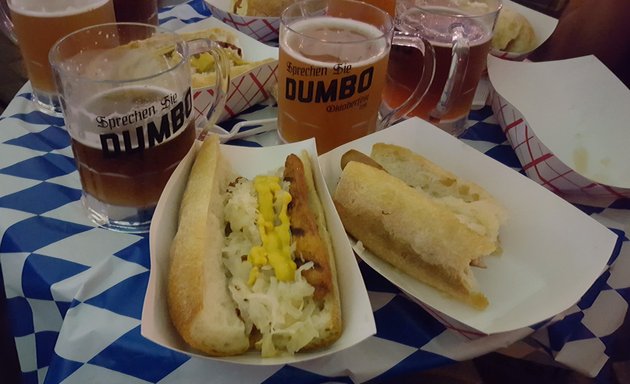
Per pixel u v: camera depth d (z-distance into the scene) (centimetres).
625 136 109
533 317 71
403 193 79
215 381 66
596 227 79
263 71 110
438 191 91
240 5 138
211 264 70
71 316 71
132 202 80
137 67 86
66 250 79
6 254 80
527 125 100
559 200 84
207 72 110
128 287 75
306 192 83
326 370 68
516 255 85
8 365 131
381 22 96
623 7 165
